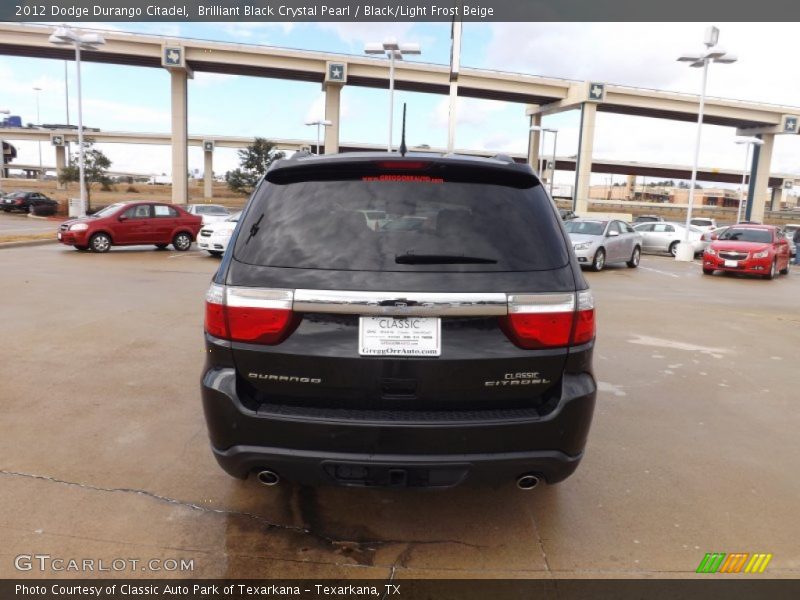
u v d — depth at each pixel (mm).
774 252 16734
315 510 3125
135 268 13219
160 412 4391
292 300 2385
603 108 66062
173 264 14367
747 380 5727
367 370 2398
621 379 5633
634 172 111500
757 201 71812
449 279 2393
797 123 68438
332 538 2883
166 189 94125
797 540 2967
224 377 2502
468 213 2559
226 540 2840
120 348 6125
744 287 14289
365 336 2389
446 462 2416
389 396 2434
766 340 7594
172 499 3184
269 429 2449
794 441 4223
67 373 5266
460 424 2400
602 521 3094
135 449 3762
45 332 6727
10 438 3871
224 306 2469
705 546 2891
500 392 2467
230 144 96750
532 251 2512
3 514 2979
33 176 150125
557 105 65688
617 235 17266
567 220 18172
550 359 2465
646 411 4758
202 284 10859
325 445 2436
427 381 2408
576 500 3305
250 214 2637
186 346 6266
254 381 2486
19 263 13492
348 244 2471
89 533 2854
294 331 2424
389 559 2729
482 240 2496
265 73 60094
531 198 2674
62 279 10945
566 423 2486
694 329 8156
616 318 8805
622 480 3551
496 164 2674
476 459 2434
